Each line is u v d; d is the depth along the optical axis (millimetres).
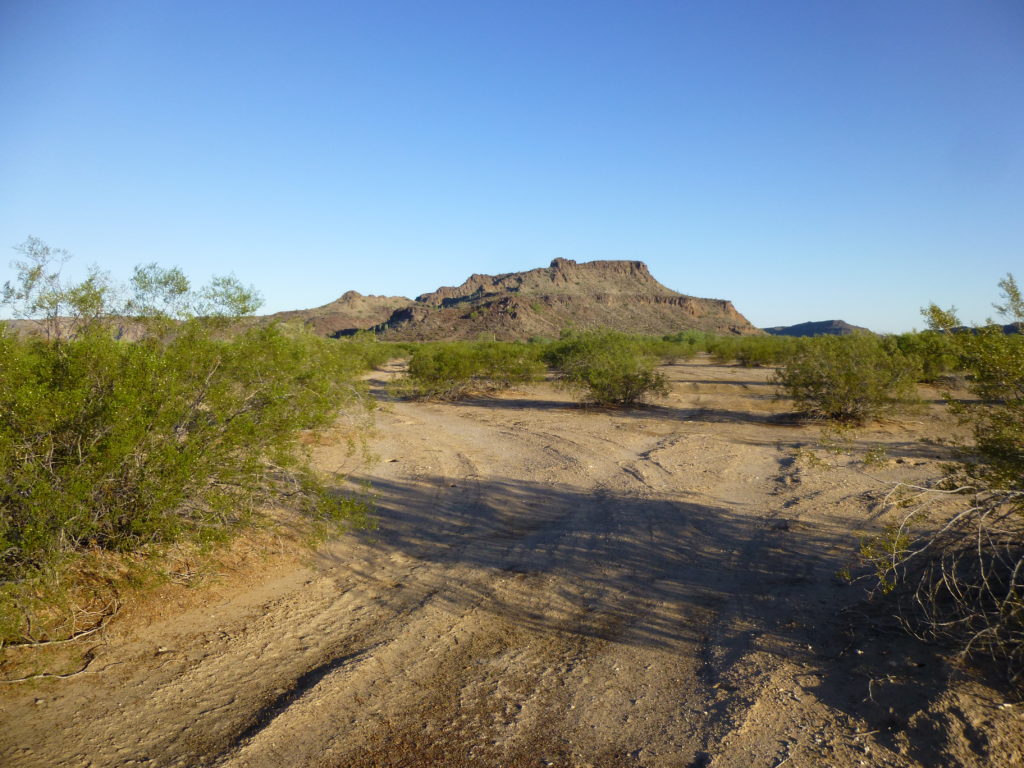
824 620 4992
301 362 6637
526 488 10094
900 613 4809
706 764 3350
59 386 4621
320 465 11172
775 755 3373
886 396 15125
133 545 5074
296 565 6578
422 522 8367
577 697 4148
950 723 3365
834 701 3838
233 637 4980
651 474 10617
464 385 23484
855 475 9906
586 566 6668
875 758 3262
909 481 9258
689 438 14008
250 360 5832
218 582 5777
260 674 4457
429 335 152125
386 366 39500
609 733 3723
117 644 4703
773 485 9625
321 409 6188
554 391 25172
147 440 4895
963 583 4812
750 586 5926
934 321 4809
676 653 4734
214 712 3947
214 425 5473
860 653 4336
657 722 3816
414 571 6617
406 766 3422
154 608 5242
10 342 4547
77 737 3627
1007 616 3930
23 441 4258
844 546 6719
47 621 4723
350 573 6520
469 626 5301
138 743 3596
